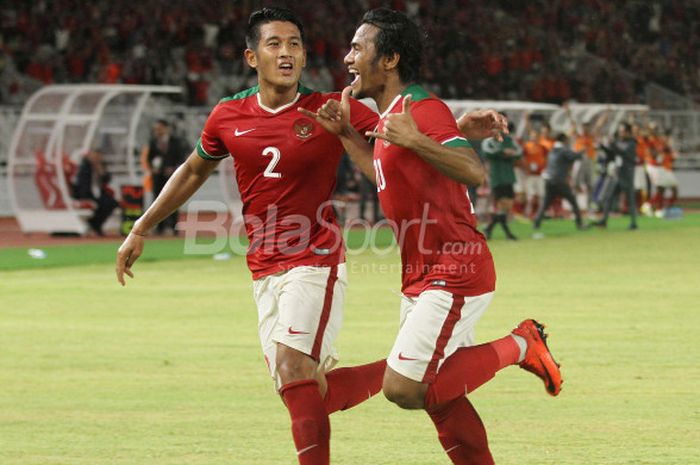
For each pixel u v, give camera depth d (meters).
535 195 86.56
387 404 25.09
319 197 18.41
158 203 19.42
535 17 140.12
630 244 66.94
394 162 17.28
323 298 18.05
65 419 23.69
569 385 26.70
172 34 111.75
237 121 18.41
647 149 96.44
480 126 18.41
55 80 104.38
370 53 17.45
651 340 33.03
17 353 31.80
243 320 37.91
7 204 92.19
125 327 36.44
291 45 18.05
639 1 147.88
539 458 20.17
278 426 22.97
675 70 146.25
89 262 57.75
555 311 39.25
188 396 26.00
